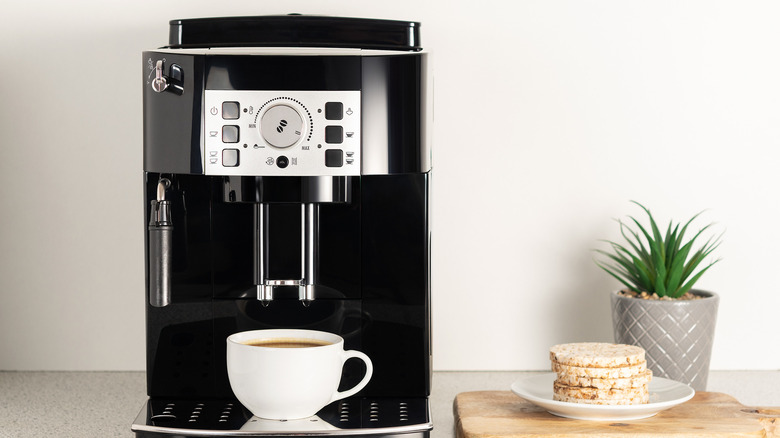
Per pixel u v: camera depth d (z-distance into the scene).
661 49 1.31
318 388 0.83
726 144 1.32
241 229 0.93
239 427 0.81
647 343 1.16
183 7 1.30
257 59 0.82
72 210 1.33
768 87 1.31
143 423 0.82
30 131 1.31
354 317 0.94
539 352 1.34
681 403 0.95
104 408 1.11
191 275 0.93
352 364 0.94
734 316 1.34
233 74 0.83
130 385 1.25
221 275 0.93
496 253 1.33
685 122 1.32
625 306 1.18
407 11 1.30
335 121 0.83
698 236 1.33
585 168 1.32
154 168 0.86
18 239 1.33
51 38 1.30
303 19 0.84
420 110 0.85
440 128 1.32
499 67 1.31
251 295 0.94
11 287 1.33
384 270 0.93
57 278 1.33
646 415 0.92
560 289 1.34
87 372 1.34
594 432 0.87
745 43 1.31
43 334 1.34
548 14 1.30
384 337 0.94
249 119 0.83
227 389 0.94
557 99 1.31
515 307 1.34
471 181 1.32
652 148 1.32
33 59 1.30
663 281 1.18
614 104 1.32
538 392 0.98
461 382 1.27
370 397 0.94
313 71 0.82
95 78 1.31
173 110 0.84
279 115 0.82
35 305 1.33
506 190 1.32
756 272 1.34
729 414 0.94
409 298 0.93
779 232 1.33
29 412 1.09
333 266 0.94
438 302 1.34
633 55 1.31
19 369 1.34
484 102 1.31
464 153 1.32
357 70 0.83
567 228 1.33
